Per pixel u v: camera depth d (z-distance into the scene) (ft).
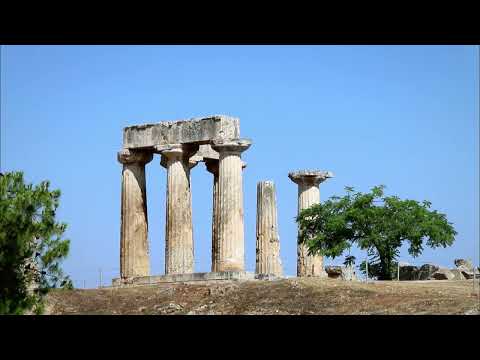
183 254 211.20
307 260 230.68
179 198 211.61
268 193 220.64
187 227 212.43
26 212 153.17
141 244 218.59
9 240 150.30
